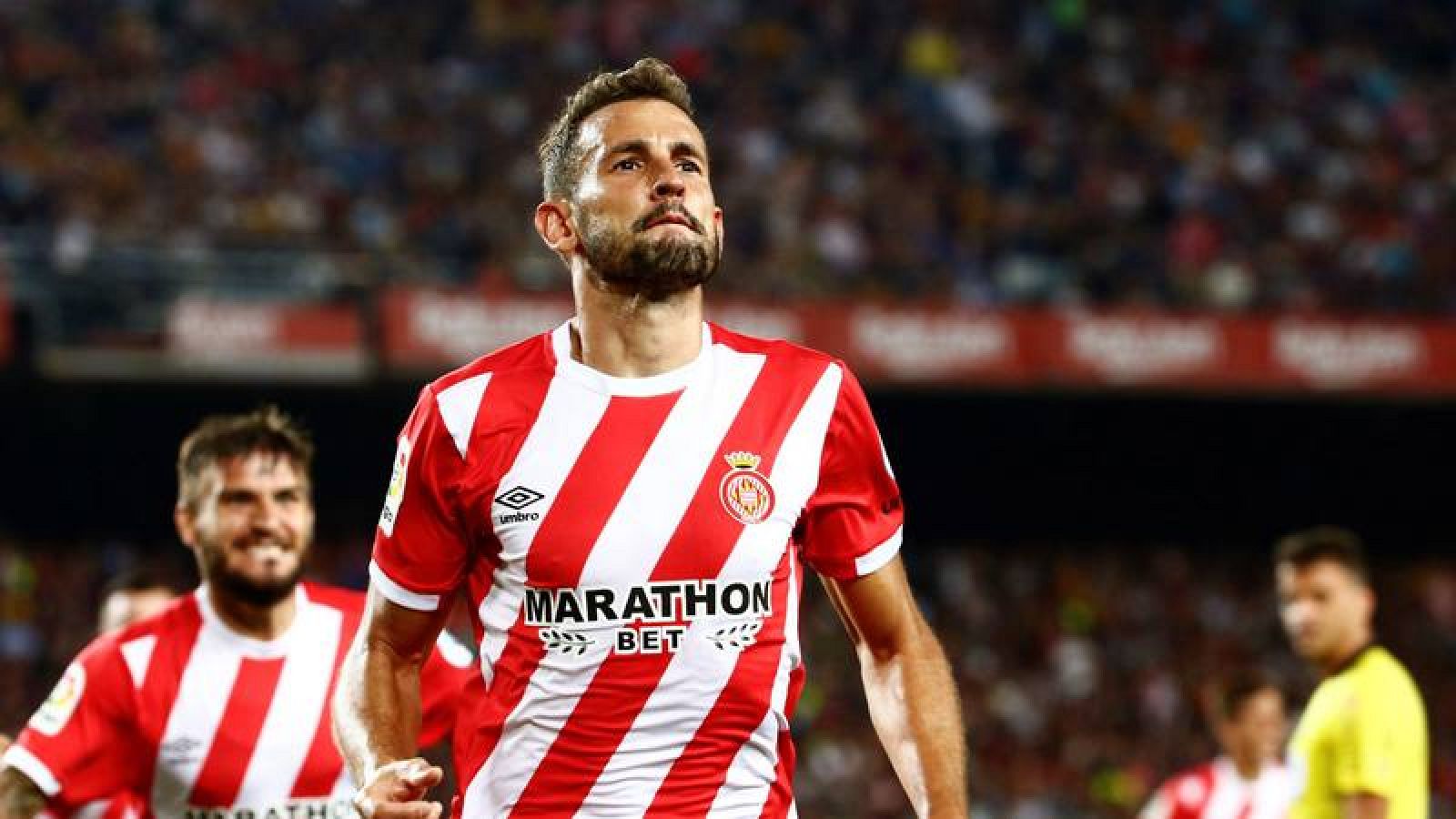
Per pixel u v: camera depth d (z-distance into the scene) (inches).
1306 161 2994.6
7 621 2234.3
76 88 2508.6
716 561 427.2
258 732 644.1
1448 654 2812.5
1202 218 2827.3
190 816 644.1
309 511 653.3
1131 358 2502.5
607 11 2920.8
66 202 2349.9
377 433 2578.7
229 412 2444.6
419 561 443.8
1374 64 3198.8
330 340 2215.8
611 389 436.5
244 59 2642.7
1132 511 3075.8
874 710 472.7
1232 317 2544.3
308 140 2576.3
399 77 2701.8
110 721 634.2
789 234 2632.9
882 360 2421.3
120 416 2440.9
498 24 2851.9
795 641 441.4
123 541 2605.8
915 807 456.8
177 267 2222.0
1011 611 2696.9
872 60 2994.6
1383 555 3132.4
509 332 2276.1
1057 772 2367.1
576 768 424.5
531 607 428.8
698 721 425.7
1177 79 3088.1
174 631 647.8
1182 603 2760.8
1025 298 2628.0
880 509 463.2
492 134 2674.7
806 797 2185.0
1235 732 1118.4
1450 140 3088.1
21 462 2527.1
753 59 2945.4
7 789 625.9
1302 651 826.2
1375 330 2583.7
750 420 440.1
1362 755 788.6
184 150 2487.7
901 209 2733.8
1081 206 2817.4
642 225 431.2
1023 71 3034.0
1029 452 2957.7
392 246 2464.3
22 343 2177.7
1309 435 2962.6
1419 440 2982.3
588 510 426.9
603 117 444.8
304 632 657.0
